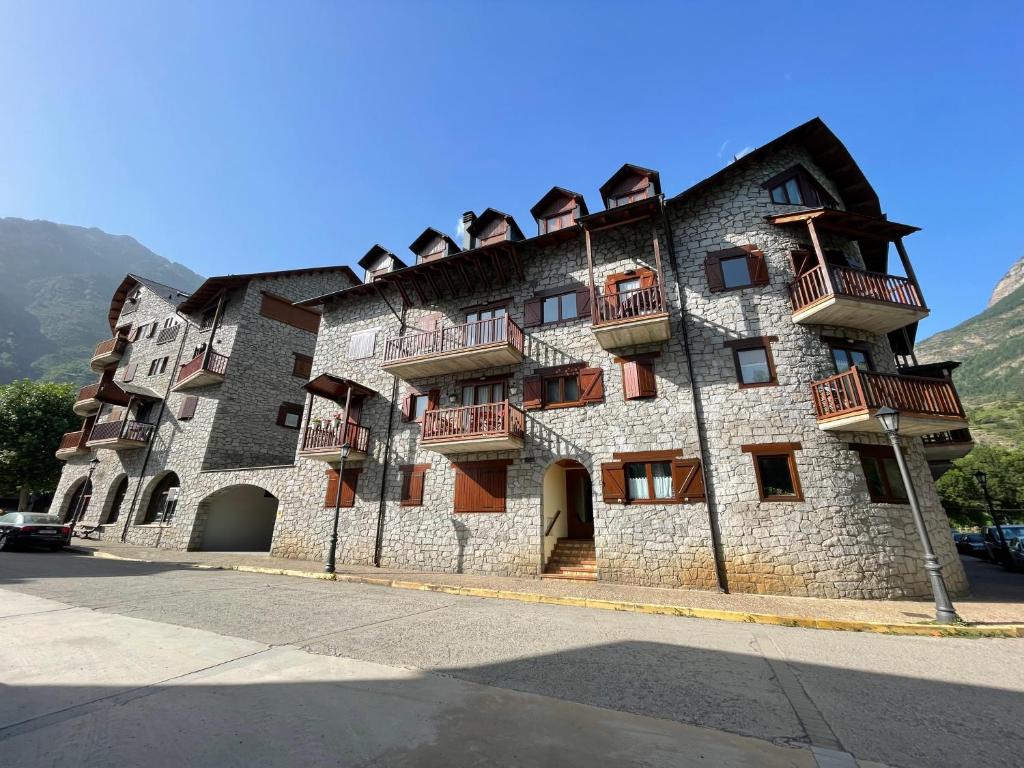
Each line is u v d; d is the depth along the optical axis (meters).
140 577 11.37
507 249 15.55
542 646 6.01
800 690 4.70
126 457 25.05
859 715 4.11
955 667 5.61
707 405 12.32
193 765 2.87
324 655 5.30
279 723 3.47
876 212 16.02
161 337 28.19
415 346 16.39
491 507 14.05
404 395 16.95
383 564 15.09
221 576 12.33
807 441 11.30
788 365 11.96
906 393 10.84
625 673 5.04
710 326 12.92
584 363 14.09
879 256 15.66
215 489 20.30
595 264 14.91
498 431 13.40
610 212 13.56
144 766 2.85
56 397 32.69
